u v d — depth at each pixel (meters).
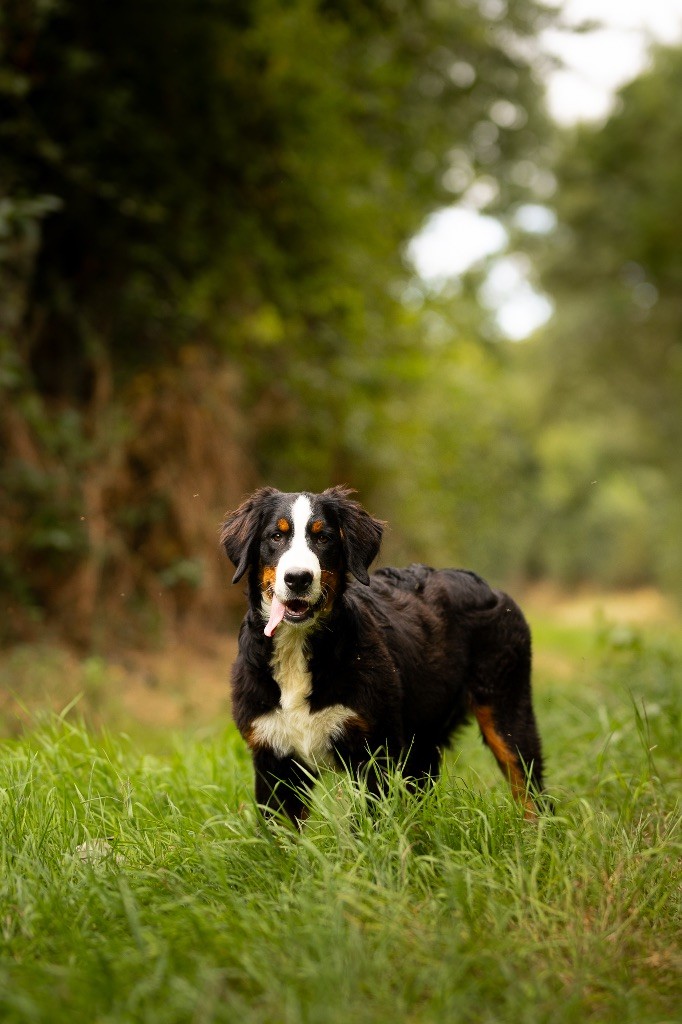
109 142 8.00
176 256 8.49
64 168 7.70
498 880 3.22
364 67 10.44
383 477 10.98
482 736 4.48
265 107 8.78
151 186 8.31
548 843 3.50
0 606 7.15
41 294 8.17
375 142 11.37
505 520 21.14
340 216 9.52
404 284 11.81
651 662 7.71
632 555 35.78
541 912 2.99
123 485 8.02
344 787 3.51
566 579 38.38
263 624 3.80
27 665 6.59
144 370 8.48
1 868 3.18
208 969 2.58
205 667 7.97
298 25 8.83
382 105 10.58
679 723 5.31
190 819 3.69
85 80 7.79
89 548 7.58
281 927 2.85
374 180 10.55
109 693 6.57
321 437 9.73
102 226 8.24
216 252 8.66
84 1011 2.46
